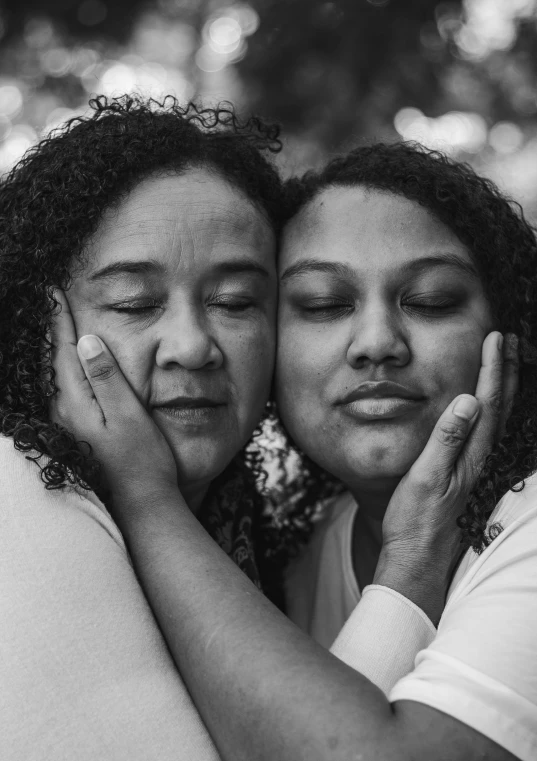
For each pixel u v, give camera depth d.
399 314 1.89
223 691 1.47
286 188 2.09
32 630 1.43
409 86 5.08
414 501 1.82
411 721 1.39
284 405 2.02
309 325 1.95
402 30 4.97
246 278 1.86
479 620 1.49
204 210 1.80
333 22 4.95
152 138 1.82
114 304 1.74
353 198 1.96
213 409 1.81
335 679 1.45
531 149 5.89
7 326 1.79
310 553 2.40
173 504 1.71
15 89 5.70
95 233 1.75
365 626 1.72
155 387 1.76
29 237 1.79
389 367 1.86
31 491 1.55
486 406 1.87
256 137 2.09
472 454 1.85
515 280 2.01
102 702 1.43
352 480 1.96
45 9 5.32
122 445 1.70
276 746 1.41
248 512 2.14
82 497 1.60
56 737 1.38
